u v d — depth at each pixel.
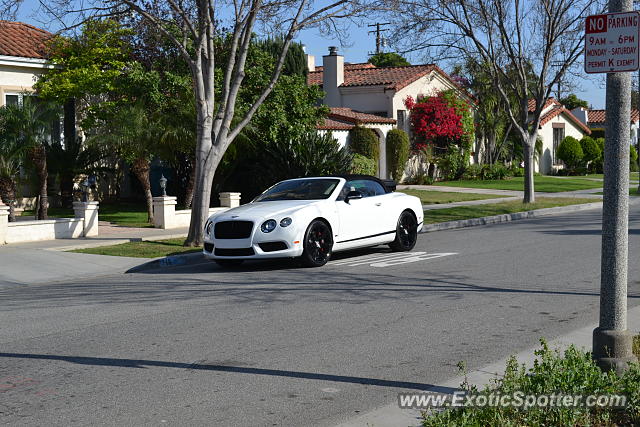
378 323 8.15
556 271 11.63
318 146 22.66
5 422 5.14
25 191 21.38
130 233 17.12
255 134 22.20
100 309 9.16
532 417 4.66
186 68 21.91
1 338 7.67
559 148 44.75
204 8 14.54
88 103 22.36
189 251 14.30
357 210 13.23
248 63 22.45
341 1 15.53
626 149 5.35
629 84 5.25
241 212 12.37
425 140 35.12
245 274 11.91
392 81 34.50
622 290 5.52
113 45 22.00
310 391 5.82
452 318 8.39
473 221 20.38
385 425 4.96
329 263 12.98
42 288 11.05
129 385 5.98
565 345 7.01
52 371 6.40
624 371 5.46
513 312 8.69
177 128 19.36
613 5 5.20
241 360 6.70
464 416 4.57
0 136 16.55
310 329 7.88
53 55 21.47
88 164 21.23
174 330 7.90
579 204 24.89
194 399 5.64
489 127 38.94
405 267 12.30
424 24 21.62
